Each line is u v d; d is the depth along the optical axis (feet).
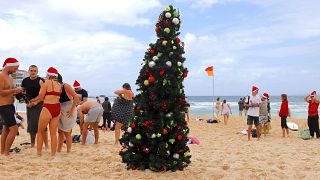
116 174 17.94
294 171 19.83
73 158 22.03
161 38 18.53
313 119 40.91
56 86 22.20
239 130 54.75
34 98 24.54
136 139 18.08
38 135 22.40
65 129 23.70
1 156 22.06
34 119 25.00
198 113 148.66
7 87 21.85
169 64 17.76
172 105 18.03
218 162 22.25
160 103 17.56
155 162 18.07
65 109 23.50
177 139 18.08
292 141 37.24
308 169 20.45
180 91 18.17
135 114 18.48
